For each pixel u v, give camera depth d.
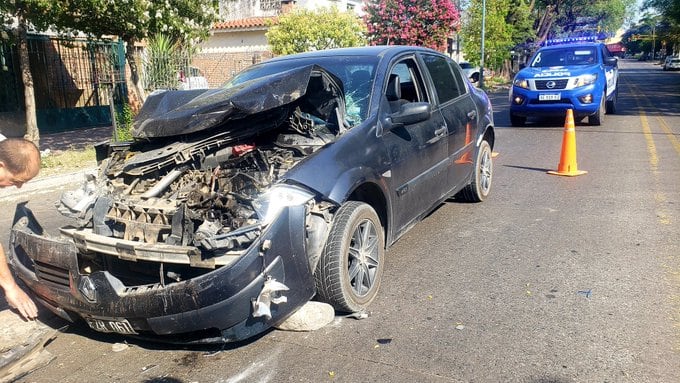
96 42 14.76
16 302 3.66
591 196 7.17
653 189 7.37
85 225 3.89
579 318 3.91
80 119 15.28
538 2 40.53
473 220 6.32
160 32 11.35
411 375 3.28
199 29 11.95
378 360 3.46
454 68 6.56
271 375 3.34
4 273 3.62
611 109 16.41
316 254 3.73
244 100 3.89
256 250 3.26
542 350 3.51
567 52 14.57
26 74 10.98
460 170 6.14
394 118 4.62
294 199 3.55
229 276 3.19
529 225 6.07
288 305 3.47
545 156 10.12
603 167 8.91
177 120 4.04
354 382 3.23
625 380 3.17
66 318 3.82
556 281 4.55
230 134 4.07
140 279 3.78
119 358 3.63
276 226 3.35
